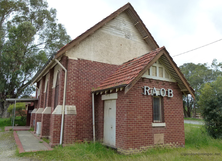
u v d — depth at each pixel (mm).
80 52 10414
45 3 34938
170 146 8773
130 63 10422
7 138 11977
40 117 14172
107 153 7578
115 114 8703
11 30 26734
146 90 8602
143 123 8234
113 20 12312
